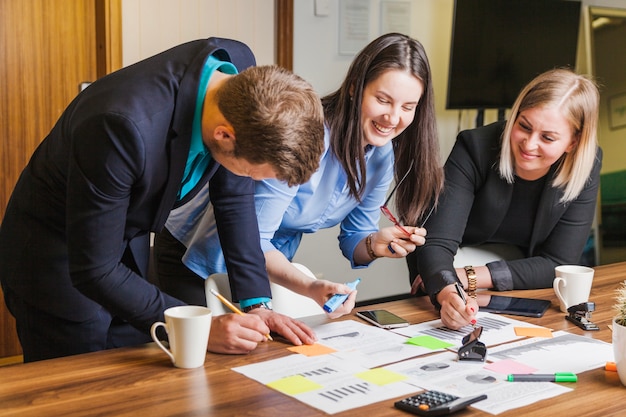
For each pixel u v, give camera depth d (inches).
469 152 88.3
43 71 137.2
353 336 63.8
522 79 185.9
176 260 85.5
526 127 81.1
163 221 61.8
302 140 50.2
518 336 65.0
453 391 51.3
